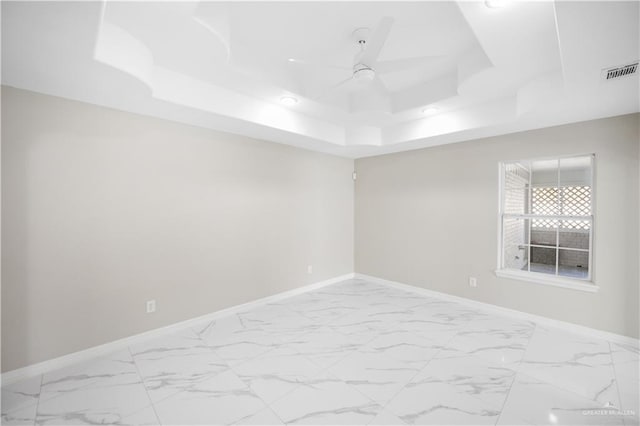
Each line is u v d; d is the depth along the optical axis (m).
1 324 2.22
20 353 2.29
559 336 3.02
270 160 4.05
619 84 2.16
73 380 2.29
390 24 1.80
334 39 2.42
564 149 3.15
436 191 4.25
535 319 3.38
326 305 3.96
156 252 3.02
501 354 2.67
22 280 2.30
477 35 1.94
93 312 2.63
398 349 2.77
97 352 2.65
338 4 2.00
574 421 1.85
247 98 3.10
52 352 2.43
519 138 3.46
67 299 2.50
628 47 1.66
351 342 2.91
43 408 1.98
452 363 2.52
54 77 2.10
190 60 2.39
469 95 3.00
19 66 1.95
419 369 2.43
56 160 2.44
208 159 3.40
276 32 2.33
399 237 4.70
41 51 1.76
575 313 3.12
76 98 2.49
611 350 2.72
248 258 3.82
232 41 2.45
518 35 1.94
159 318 3.04
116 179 2.75
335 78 3.13
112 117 2.72
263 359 2.60
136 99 2.50
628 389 2.16
